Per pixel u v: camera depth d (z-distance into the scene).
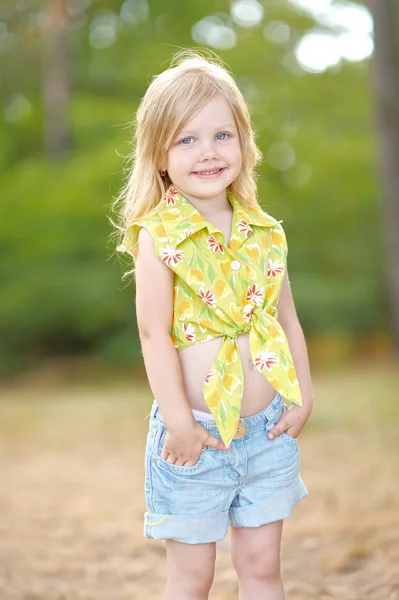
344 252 17.70
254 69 18.78
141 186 2.57
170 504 2.47
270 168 18.52
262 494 2.52
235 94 2.54
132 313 17.00
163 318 2.45
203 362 2.45
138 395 12.75
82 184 17.34
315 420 8.45
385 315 17.08
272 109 18.45
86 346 17.44
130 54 19.70
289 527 4.56
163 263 2.45
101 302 16.72
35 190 17.45
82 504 5.51
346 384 11.98
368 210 17.66
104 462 7.22
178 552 2.52
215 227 2.49
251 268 2.50
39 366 16.95
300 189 18.00
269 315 2.49
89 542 4.53
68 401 12.38
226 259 2.48
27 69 19.62
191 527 2.47
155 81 2.55
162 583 3.81
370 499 5.00
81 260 17.17
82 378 15.99
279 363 2.44
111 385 14.88
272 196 17.91
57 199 17.22
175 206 2.51
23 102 20.70
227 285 2.45
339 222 17.83
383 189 13.61
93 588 3.76
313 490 5.42
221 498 2.47
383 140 13.38
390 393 10.39
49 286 16.77
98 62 19.78
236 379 2.43
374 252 17.53
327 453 6.75
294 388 2.43
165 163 2.54
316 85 18.41
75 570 4.03
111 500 5.61
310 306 16.98
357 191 17.69
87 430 9.22
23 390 14.80
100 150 18.30
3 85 19.88
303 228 17.98
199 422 2.44
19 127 20.34
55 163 18.50
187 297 2.46
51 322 16.95
